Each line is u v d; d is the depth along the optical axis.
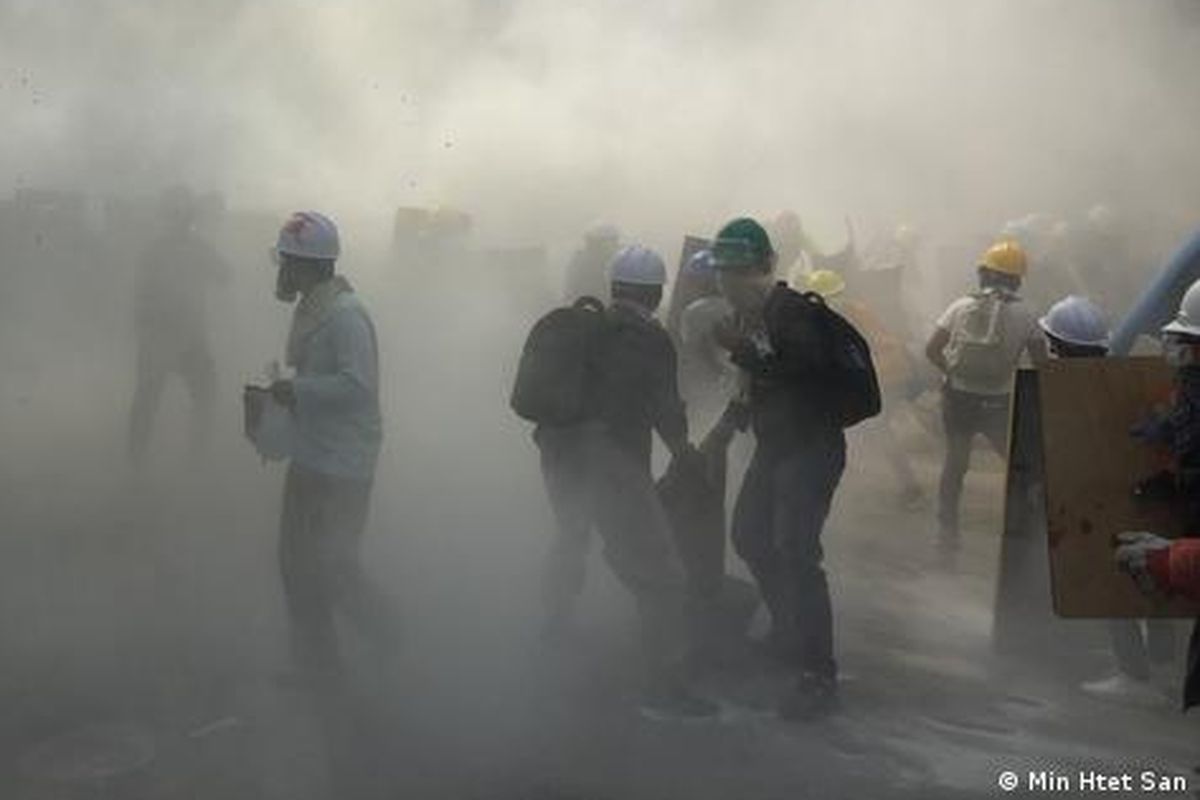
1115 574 2.63
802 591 3.05
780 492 3.08
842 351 3.06
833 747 2.90
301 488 2.94
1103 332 3.45
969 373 4.49
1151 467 2.64
